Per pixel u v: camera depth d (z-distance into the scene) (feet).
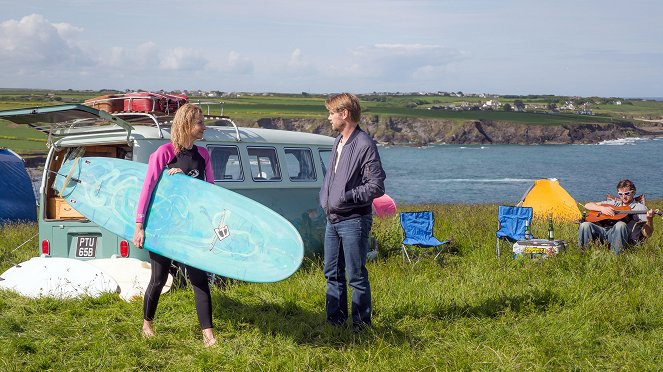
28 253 37.01
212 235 20.58
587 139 588.50
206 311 20.62
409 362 18.99
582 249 33.01
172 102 31.09
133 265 27.55
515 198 147.43
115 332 21.85
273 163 33.22
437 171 249.75
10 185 54.60
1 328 21.89
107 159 25.18
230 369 18.79
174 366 18.95
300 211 33.96
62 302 25.46
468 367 18.81
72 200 25.12
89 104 30.73
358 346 20.34
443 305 24.38
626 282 27.14
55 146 30.40
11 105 467.93
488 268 31.32
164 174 21.09
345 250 21.26
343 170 20.88
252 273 19.97
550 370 18.65
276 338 21.13
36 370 18.78
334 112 21.04
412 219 36.96
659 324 22.31
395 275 30.07
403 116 588.50
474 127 576.20
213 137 30.86
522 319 23.08
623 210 33.60
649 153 387.34
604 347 20.58
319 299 26.09
